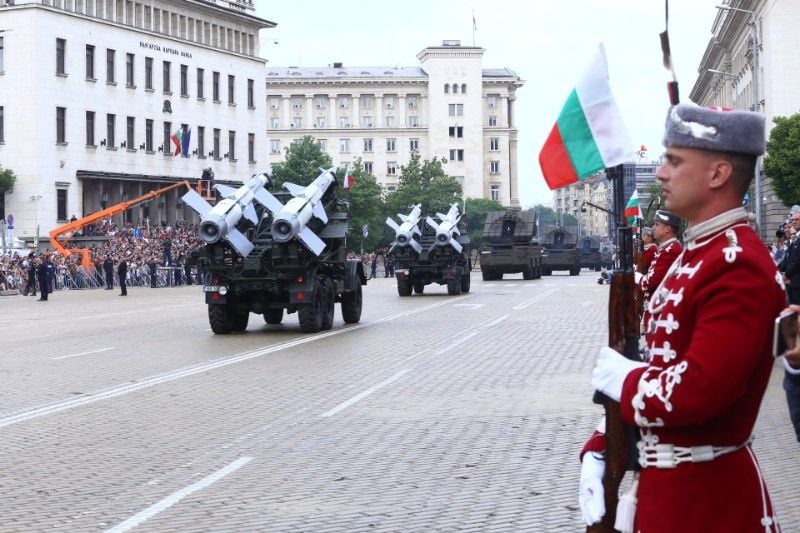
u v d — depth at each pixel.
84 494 9.36
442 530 7.98
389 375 17.62
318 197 26.73
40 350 22.42
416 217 45.75
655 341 3.85
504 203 164.50
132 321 31.59
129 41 84.38
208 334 26.33
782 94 66.75
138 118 85.38
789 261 12.47
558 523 8.13
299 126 158.62
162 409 14.23
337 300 29.19
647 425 3.74
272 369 18.64
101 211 75.75
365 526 8.14
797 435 10.57
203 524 8.27
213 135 94.31
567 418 13.06
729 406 3.63
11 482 9.89
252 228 27.02
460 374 17.64
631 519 3.94
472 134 158.88
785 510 8.45
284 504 8.89
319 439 11.92
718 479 3.72
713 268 3.69
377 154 159.12
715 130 3.78
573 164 4.76
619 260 4.44
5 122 76.44
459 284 45.66
